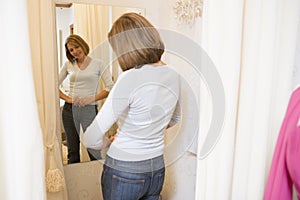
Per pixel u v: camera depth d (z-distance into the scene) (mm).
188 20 1300
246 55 820
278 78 889
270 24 808
